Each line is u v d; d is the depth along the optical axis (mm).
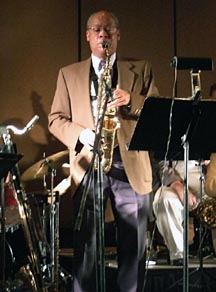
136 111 4727
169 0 7508
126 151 4762
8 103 7234
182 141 4148
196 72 4094
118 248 4809
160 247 6879
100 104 4703
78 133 4750
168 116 4043
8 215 5383
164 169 5945
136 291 4750
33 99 7266
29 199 6289
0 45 7250
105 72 4734
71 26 7359
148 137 4164
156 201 6344
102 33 4820
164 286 5902
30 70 7277
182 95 7457
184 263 4086
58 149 7242
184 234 4094
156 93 4922
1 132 5180
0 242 5434
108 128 4727
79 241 4758
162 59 7473
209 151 4332
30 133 7223
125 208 4773
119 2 7434
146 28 7461
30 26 7301
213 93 6750
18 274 5438
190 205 6273
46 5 7336
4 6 7277
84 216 4734
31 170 6082
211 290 5844
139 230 4773
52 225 5871
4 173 3986
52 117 4961
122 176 4781
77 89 4914
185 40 7523
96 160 4648
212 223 5762
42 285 5035
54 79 7301
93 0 7391
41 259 5508
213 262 6320
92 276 4734
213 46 7555
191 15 7543
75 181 4793
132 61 5020
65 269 6348
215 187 5758
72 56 7348
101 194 4262
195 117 4059
